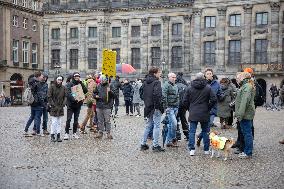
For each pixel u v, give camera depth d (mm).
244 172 12430
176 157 14875
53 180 11297
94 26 76688
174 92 16922
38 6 81562
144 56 73562
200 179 11523
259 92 16625
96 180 11352
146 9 73250
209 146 15664
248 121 14742
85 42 77125
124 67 41781
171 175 11992
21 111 40906
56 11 78688
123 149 16531
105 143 18109
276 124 27453
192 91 15125
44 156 14836
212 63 65938
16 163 13523
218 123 27500
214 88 21703
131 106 34125
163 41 72125
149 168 12938
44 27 80062
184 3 70000
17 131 22391
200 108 15078
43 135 20672
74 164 13461
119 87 31359
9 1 74812
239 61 64312
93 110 22047
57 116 18500
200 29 66500
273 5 61656
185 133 18844
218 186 10758
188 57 70312
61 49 78938
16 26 76438
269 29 62250
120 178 11594
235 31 64375
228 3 64562
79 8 77188
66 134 19281
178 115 18719
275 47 61781
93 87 21562
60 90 18547
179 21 71125
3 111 40812
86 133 21672
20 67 77000
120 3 75375
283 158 14734
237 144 16062
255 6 63188
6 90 73688
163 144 17219
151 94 15938
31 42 80375
